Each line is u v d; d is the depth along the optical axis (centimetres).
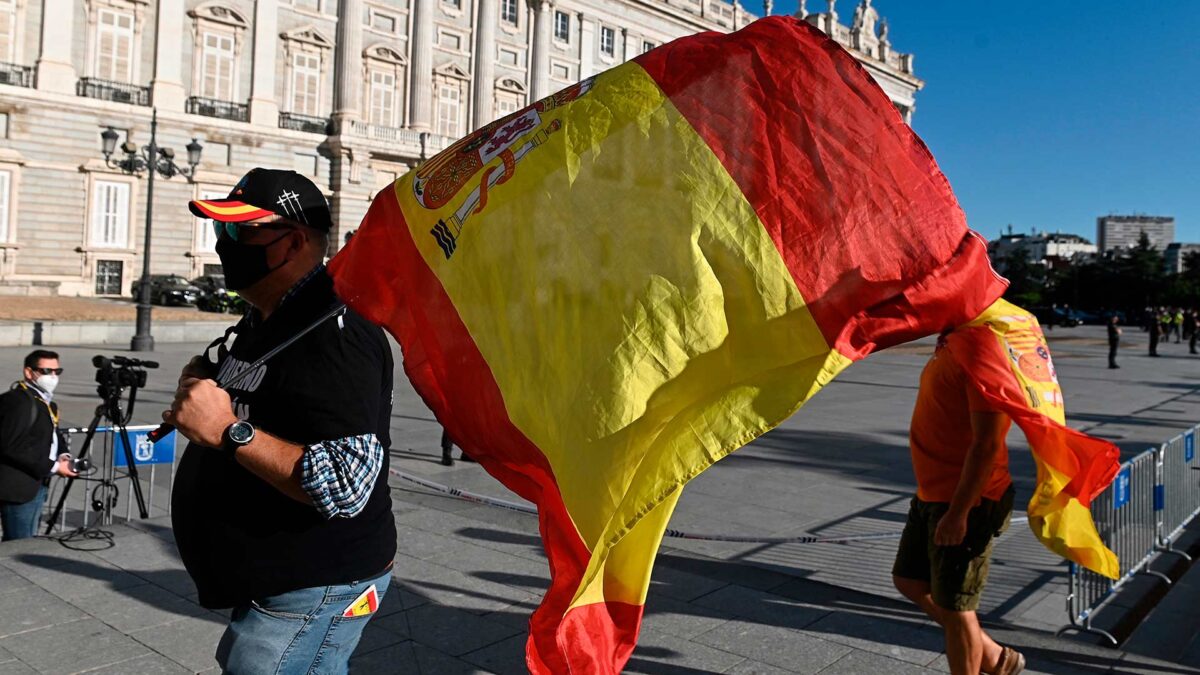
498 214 210
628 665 409
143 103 3788
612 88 207
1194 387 2106
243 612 212
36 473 579
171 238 3866
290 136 4200
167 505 715
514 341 205
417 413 1305
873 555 613
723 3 6544
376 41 4572
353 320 213
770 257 187
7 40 3475
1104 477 301
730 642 440
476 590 510
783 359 186
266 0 4112
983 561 333
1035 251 19212
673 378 187
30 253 3525
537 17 5319
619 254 194
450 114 4941
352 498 199
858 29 7662
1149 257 10000
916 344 3712
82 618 449
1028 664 422
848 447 1118
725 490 846
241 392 208
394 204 232
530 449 204
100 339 2300
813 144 193
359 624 218
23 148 3484
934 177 194
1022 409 303
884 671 408
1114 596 539
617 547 205
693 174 193
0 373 1572
